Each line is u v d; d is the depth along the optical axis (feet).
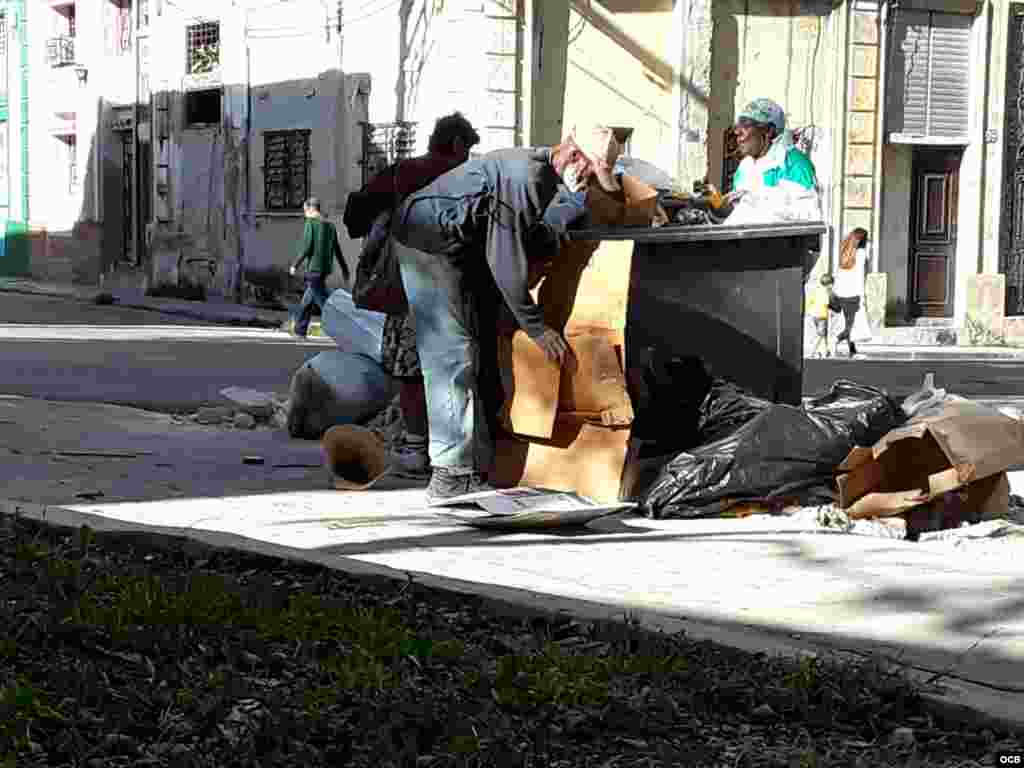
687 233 28.32
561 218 27.71
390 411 36.81
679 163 91.40
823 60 94.48
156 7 114.93
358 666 17.22
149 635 18.07
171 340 75.00
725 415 28.40
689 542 25.26
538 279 28.25
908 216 97.50
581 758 15.37
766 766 15.15
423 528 26.25
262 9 103.55
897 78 96.27
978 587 21.95
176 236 114.21
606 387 27.81
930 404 28.55
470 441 27.96
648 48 91.25
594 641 18.88
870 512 27.20
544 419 27.86
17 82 142.41
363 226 32.45
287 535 25.44
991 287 98.37
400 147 92.89
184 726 15.67
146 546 23.66
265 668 17.62
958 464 26.61
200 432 38.22
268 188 104.32
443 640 18.34
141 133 120.78
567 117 90.22
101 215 127.85
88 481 30.53
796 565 23.44
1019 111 99.45
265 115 104.12
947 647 18.54
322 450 35.32
